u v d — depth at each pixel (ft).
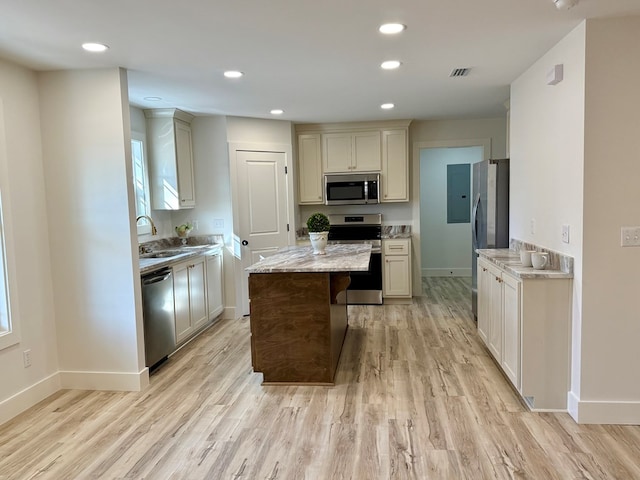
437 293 21.57
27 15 7.39
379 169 19.70
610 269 8.54
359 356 13.08
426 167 25.59
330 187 19.84
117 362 11.02
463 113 18.12
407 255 19.44
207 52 9.52
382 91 13.65
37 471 7.70
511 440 8.33
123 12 7.34
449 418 9.23
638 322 8.60
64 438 8.79
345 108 16.17
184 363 12.88
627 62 8.21
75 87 10.53
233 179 17.22
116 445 8.49
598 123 8.34
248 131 17.66
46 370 10.75
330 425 9.07
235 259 17.47
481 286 13.48
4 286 9.62
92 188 10.69
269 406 10.01
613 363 8.71
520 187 12.41
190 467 7.73
